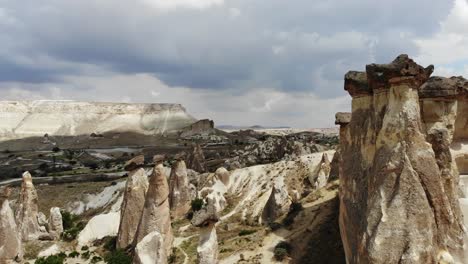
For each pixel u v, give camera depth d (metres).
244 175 89.19
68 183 125.19
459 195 34.94
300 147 105.25
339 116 41.44
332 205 50.44
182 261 50.81
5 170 152.50
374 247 27.56
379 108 32.47
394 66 29.78
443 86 33.66
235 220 68.75
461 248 28.16
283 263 43.50
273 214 62.47
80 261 55.03
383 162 29.75
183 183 77.50
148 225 52.06
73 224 81.62
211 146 184.62
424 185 28.50
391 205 28.30
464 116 38.09
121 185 107.81
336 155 64.31
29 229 64.00
